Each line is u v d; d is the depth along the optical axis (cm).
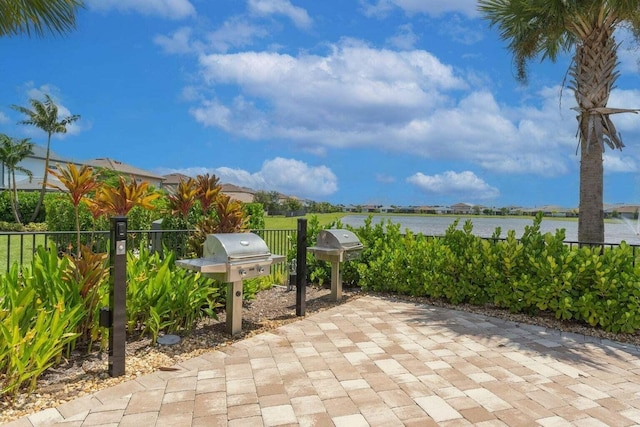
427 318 560
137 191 468
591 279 527
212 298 538
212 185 616
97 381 335
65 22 485
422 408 303
